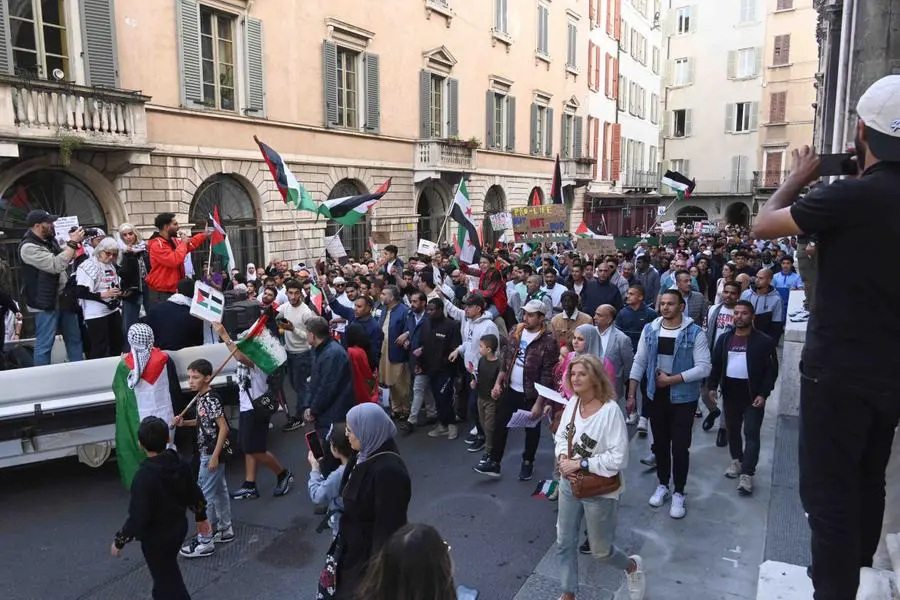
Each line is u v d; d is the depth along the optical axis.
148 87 14.29
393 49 21.59
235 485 7.01
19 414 6.30
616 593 4.89
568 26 34.12
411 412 8.67
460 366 9.02
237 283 12.03
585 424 4.43
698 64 48.34
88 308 7.86
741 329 6.54
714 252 16.75
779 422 8.37
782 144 45.22
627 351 7.18
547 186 32.97
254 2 16.52
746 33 46.22
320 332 6.45
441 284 11.82
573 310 7.81
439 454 7.92
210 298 6.29
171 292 8.17
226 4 15.90
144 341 6.34
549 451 8.04
